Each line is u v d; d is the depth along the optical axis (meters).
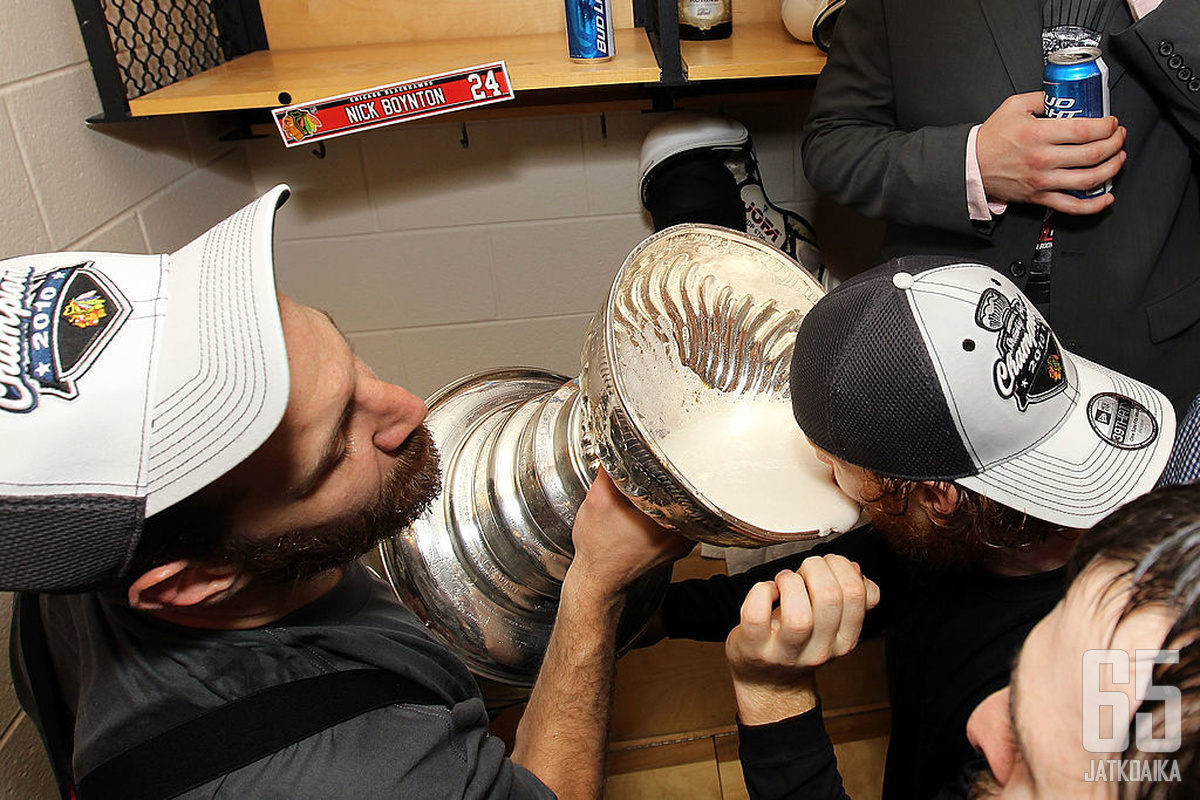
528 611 0.99
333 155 1.74
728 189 1.56
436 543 0.98
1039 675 0.35
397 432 0.71
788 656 0.67
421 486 0.76
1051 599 0.74
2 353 0.54
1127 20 1.04
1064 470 0.66
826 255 1.85
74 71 1.25
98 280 0.60
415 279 1.86
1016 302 0.69
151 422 0.55
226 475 0.57
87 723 0.62
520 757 0.81
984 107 1.10
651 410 0.77
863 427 0.66
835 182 1.24
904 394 0.65
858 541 1.00
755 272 0.82
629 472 0.62
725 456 0.76
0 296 0.57
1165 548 0.33
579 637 0.80
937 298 0.66
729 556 1.53
